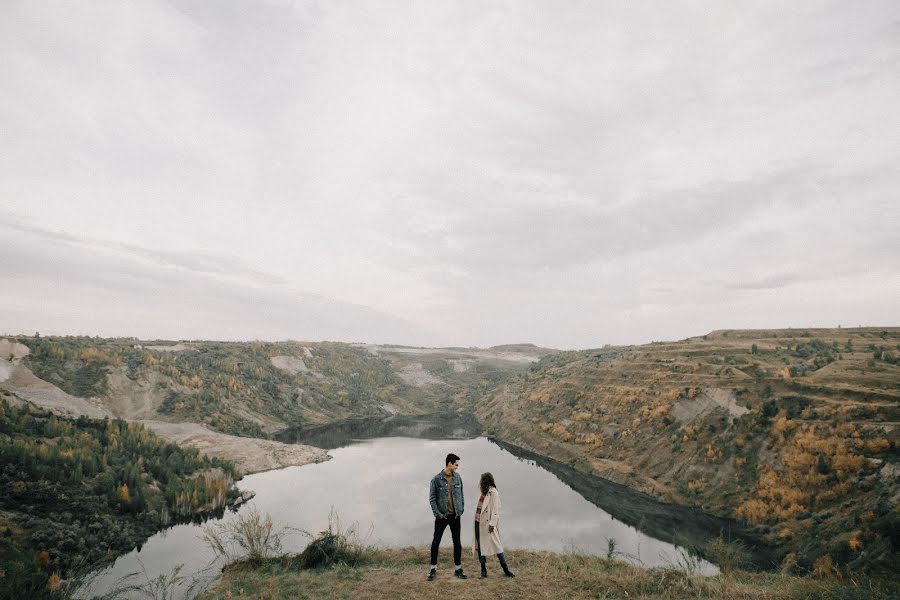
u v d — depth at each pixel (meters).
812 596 9.72
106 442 70.75
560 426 94.31
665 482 60.84
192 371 146.62
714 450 59.31
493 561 13.81
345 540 15.56
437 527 11.11
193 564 43.06
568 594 9.60
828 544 34.34
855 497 39.50
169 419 116.19
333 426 145.38
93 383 118.50
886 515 33.03
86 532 47.19
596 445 79.94
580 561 13.27
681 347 108.19
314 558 14.37
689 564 12.05
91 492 55.09
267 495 67.44
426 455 97.44
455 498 11.19
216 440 96.94
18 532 42.56
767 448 53.56
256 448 93.62
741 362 83.44
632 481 64.62
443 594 9.77
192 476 69.12
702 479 57.06
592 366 125.19
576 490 63.59
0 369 104.38
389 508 59.12
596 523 49.72
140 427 79.12
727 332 119.62
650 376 91.12
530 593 9.68
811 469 45.94
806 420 52.75
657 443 69.62
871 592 9.83
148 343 176.88
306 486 72.62
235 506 62.38
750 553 38.94
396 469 84.44
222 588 12.22
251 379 164.62
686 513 52.12
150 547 48.78
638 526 48.38
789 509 43.69
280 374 182.25
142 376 129.50
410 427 142.62
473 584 10.34
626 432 77.62
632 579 10.50
